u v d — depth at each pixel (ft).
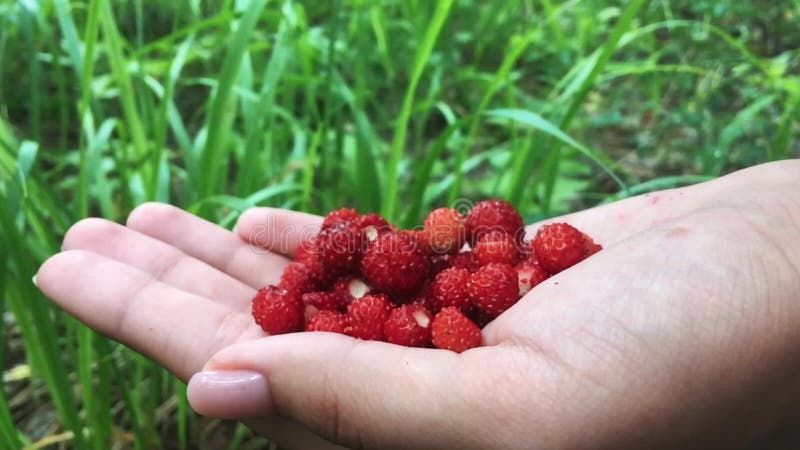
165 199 0.71
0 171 0.65
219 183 0.77
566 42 1.21
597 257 0.41
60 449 0.65
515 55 0.69
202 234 0.61
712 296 0.37
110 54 0.72
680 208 0.54
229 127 0.75
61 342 0.71
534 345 0.37
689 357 0.36
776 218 0.42
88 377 0.58
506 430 0.36
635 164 1.01
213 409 0.39
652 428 0.36
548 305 0.38
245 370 0.39
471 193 0.96
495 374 0.36
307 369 0.38
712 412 0.37
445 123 1.14
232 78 0.65
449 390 0.36
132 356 0.64
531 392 0.35
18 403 0.69
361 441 0.39
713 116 1.01
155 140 0.67
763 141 0.98
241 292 0.56
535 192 0.85
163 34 1.26
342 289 0.54
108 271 0.49
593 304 0.37
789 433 0.42
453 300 0.49
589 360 0.35
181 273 0.55
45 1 0.90
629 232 0.56
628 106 1.14
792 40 1.21
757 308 0.37
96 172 0.72
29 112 1.09
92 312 0.48
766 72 0.83
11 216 0.52
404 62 1.17
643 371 0.35
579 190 0.97
